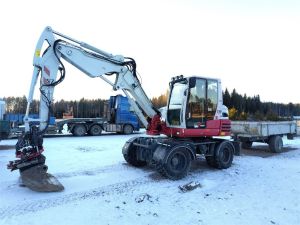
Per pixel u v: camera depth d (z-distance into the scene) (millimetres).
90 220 5332
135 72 8977
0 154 11742
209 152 9602
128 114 21688
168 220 5430
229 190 7289
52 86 7770
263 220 5477
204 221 5406
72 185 7379
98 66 8422
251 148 14789
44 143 15188
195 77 8984
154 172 8883
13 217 5383
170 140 8930
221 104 9797
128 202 6285
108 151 12594
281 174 8992
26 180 6812
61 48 7930
